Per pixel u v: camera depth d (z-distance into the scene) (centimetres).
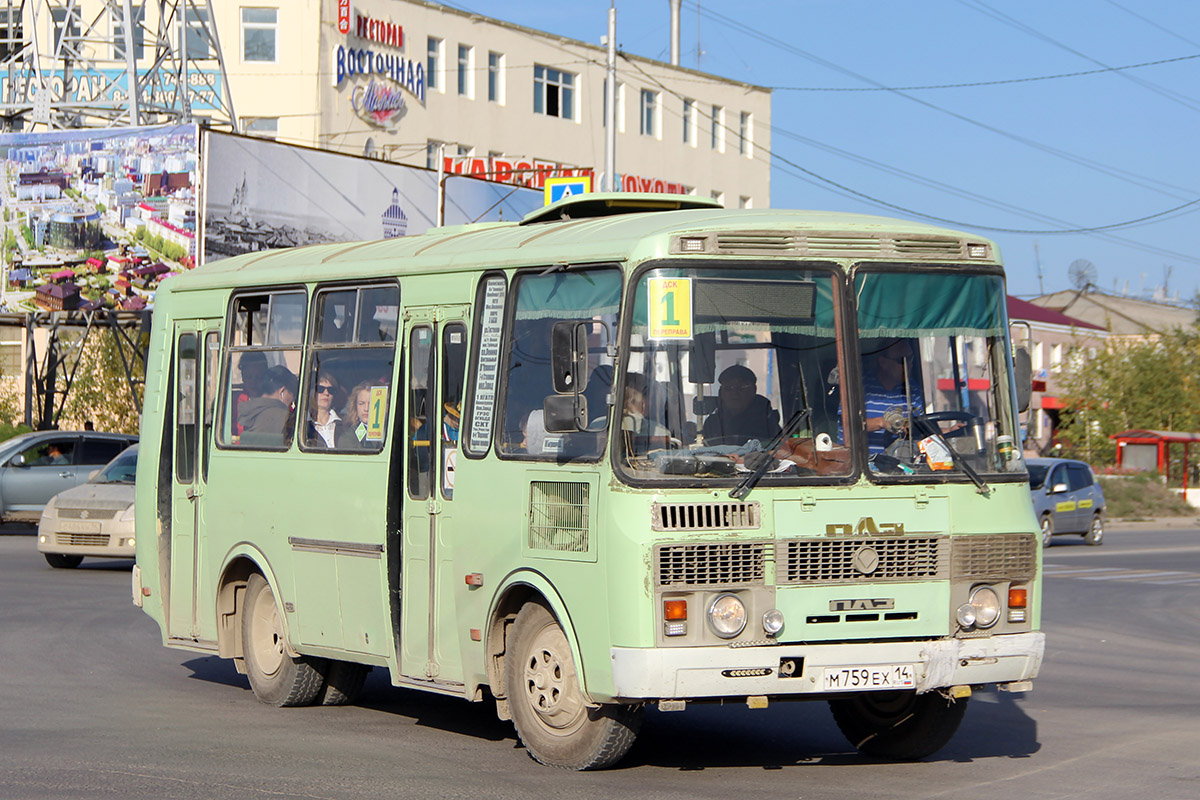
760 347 948
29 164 4266
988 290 1017
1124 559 3350
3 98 5269
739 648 912
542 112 6825
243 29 5628
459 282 1084
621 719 963
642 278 937
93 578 2288
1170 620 2122
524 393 1014
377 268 1162
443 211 4422
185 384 1377
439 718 1216
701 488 916
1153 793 948
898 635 949
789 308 957
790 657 922
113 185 4144
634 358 932
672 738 1134
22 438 3041
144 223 4094
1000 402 1010
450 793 918
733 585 915
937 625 959
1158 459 6066
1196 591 2572
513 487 1006
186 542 1363
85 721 1168
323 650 1194
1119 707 1330
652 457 920
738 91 8038
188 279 1387
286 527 1232
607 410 941
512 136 6631
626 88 7300
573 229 1038
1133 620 2111
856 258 977
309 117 5625
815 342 961
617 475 919
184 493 1366
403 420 1119
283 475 1235
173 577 1380
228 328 1327
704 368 934
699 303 939
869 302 977
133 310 4125
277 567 1242
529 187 5031
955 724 1043
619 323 940
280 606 1238
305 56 5625
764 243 958
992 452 1000
